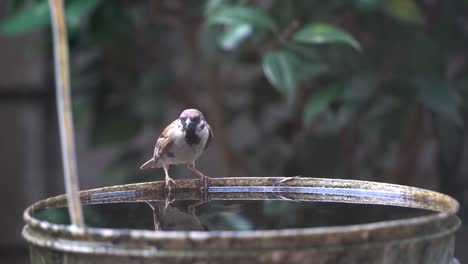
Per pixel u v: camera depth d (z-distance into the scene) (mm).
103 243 3359
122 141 11070
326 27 7840
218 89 11031
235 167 11227
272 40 8516
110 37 10141
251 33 8461
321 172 10867
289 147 11367
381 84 9422
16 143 14562
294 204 4980
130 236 3311
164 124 11320
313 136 10914
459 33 10102
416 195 4816
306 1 8914
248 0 8961
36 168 14641
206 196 5434
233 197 5359
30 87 14469
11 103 14523
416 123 10547
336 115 10211
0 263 14422
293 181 5441
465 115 9883
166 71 11109
